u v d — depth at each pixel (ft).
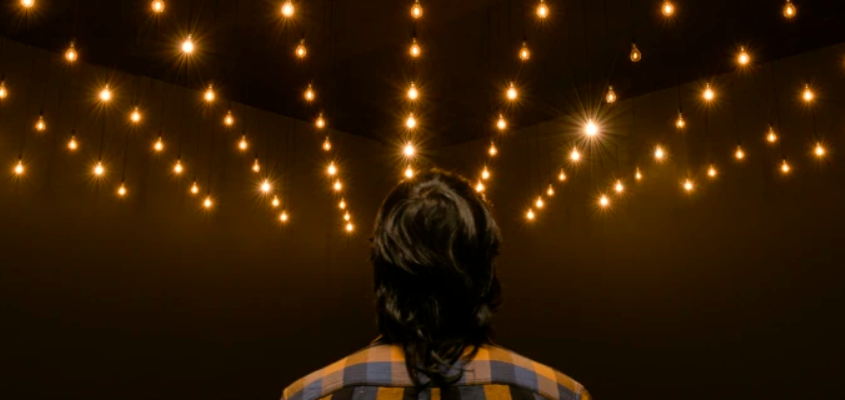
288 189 19.31
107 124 15.67
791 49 14.78
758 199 15.31
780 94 15.28
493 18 12.85
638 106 17.70
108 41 14.23
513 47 14.24
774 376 14.53
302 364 18.89
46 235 14.35
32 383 13.74
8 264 13.73
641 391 16.62
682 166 16.66
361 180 21.53
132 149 16.03
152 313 15.84
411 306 3.01
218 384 16.88
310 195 19.92
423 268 2.97
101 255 15.15
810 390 13.99
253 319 17.89
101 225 15.25
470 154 21.33
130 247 15.67
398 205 3.22
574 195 18.70
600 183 18.19
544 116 19.07
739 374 15.06
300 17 12.84
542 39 13.80
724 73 16.20
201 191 17.26
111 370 14.96
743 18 12.99
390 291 3.09
